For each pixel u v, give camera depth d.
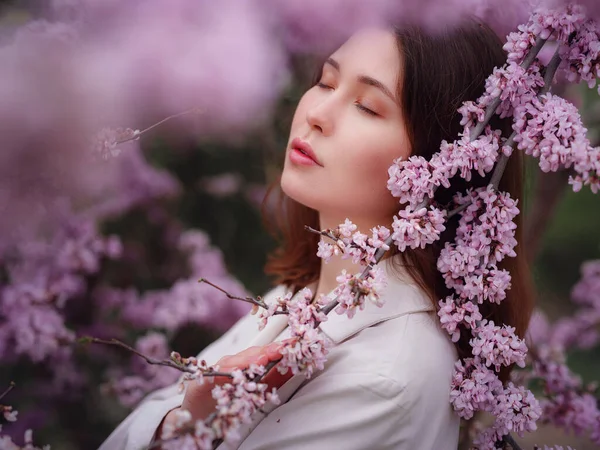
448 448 0.86
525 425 0.87
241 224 1.84
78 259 1.35
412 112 0.88
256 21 0.71
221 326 1.59
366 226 0.95
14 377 1.44
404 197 0.82
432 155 0.89
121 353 1.52
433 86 0.89
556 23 0.79
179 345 1.61
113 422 1.52
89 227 1.39
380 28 0.89
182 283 1.54
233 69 0.64
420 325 0.87
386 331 0.86
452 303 0.86
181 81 0.60
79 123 0.53
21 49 0.54
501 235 0.83
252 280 1.86
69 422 1.49
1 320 1.30
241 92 0.65
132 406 1.42
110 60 0.57
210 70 0.62
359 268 0.98
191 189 1.78
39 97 0.51
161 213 1.71
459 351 0.92
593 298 1.87
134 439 0.93
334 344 0.86
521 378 1.26
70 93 0.52
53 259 1.34
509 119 0.95
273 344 0.76
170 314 1.48
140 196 1.61
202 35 0.64
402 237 0.78
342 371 0.83
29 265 1.32
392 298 0.90
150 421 0.95
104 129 0.63
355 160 0.88
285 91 1.46
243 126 0.81
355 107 0.90
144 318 1.55
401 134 0.89
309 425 0.81
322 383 0.83
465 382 0.84
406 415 0.79
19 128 0.50
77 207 1.38
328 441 0.80
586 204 3.23
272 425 0.84
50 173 0.55
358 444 0.79
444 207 0.91
